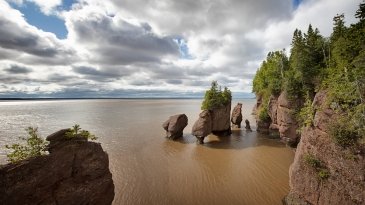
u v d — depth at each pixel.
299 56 34.78
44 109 152.00
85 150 14.95
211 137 48.97
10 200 11.33
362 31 23.55
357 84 17.14
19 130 57.53
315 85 32.31
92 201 14.42
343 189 15.24
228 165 31.52
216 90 49.62
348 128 16.09
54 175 13.16
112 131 55.78
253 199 22.27
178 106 179.62
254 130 56.47
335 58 27.94
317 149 17.98
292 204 19.38
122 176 27.97
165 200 22.39
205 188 24.69
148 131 55.78
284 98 36.75
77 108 161.25
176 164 32.16
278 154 35.94
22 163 12.27
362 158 14.81
